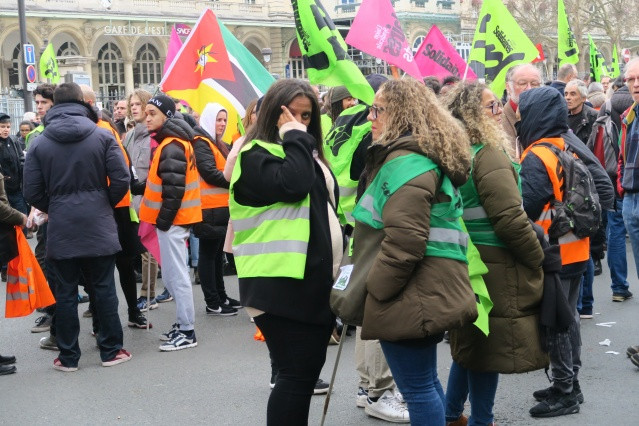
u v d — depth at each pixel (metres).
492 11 9.30
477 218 4.47
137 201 8.61
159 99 6.90
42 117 7.08
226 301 8.68
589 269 7.70
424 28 53.75
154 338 7.55
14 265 6.64
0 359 6.71
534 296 4.50
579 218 5.28
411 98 3.96
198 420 5.48
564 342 5.23
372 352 5.30
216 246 8.32
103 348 6.70
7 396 6.04
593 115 9.80
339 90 6.61
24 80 21.97
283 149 4.07
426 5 54.28
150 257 8.11
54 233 6.33
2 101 25.53
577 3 45.06
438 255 3.89
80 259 6.47
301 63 54.06
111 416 5.60
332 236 4.26
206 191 8.00
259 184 4.07
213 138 8.09
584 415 5.34
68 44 45.19
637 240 6.72
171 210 6.91
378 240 3.96
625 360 6.51
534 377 6.16
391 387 5.38
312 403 5.71
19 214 6.52
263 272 4.07
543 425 5.17
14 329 8.05
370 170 4.08
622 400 5.60
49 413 5.68
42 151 6.28
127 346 7.30
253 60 8.31
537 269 4.52
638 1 47.56
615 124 8.85
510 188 4.37
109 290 6.65
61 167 6.25
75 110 6.33
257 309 4.15
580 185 5.32
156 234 7.14
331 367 6.50
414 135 3.90
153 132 7.01
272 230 4.10
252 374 6.42
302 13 6.05
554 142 5.32
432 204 3.91
